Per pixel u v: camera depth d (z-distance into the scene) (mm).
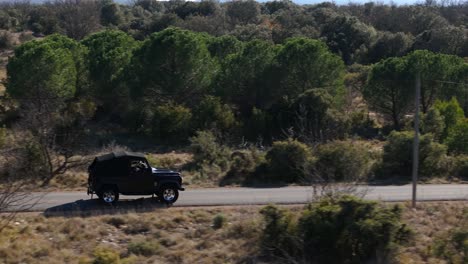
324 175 26969
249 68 50906
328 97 45562
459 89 50438
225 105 47156
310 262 17438
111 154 24578
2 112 46125
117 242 19359
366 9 126250
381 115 53938
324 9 117938
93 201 24875
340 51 87625
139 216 21906
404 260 17234
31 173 29312
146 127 46656
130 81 48719
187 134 45625
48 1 132625
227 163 33906
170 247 19031
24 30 116688
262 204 24875
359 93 62750
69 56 48688
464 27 97312
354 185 22219
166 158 35750
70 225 20250
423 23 105438
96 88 51500
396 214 18625
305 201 25500
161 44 47312
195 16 110375
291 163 31297
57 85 46156
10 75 48062
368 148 37312
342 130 44000
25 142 30672
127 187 23938
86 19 109312
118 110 51188
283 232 18578
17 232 19500
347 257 17406
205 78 49250
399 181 32344
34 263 16781
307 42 50781
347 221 17906
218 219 21281
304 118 37688
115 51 53094
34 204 22984
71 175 29938
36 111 34344
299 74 50188
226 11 119250
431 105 50906
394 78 50031
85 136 40875
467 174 34562
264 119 45969
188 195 27000
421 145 34156
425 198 27109
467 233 17719
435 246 17875
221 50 60000
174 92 48281
